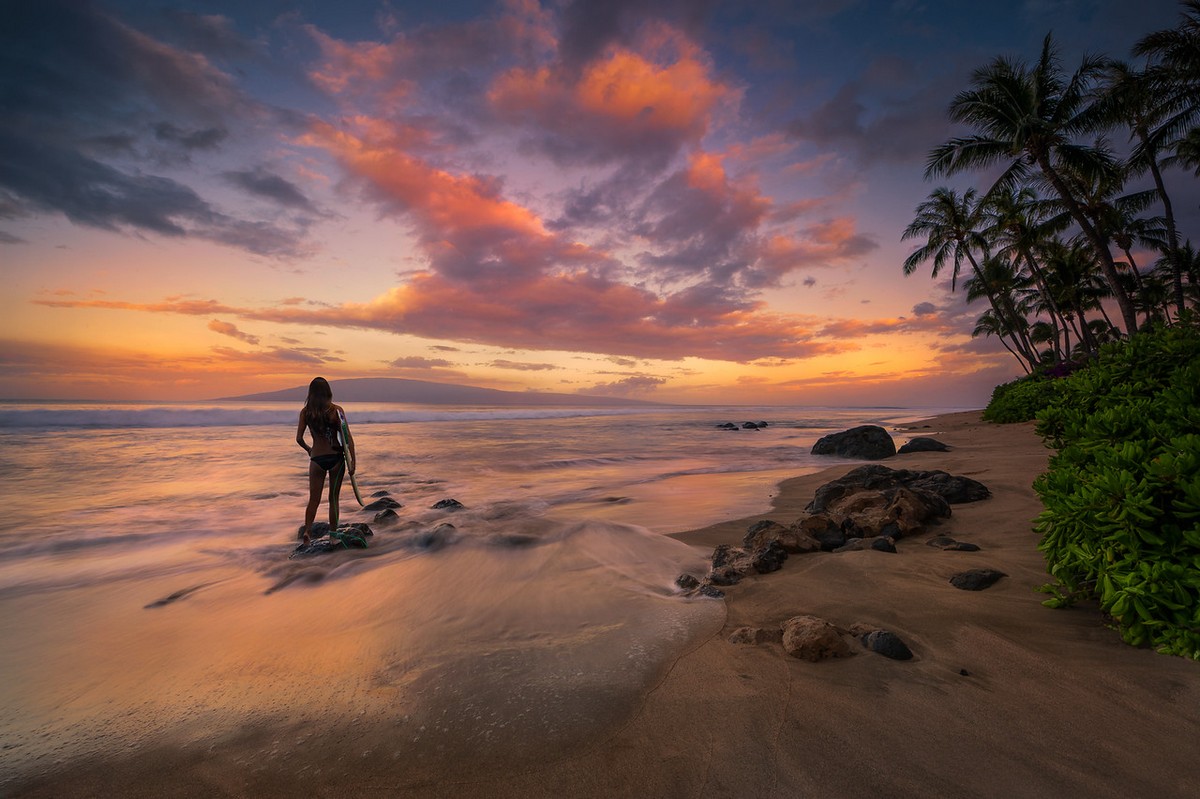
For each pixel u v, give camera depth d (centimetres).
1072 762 175
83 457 1367
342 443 619
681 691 235
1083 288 3919
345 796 177
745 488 941
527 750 197
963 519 545
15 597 407
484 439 2166
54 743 213
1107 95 2192
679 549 501
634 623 321
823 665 254
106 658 295
